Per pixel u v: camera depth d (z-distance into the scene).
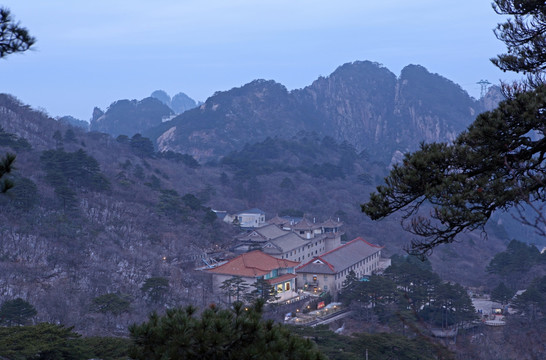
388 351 42.75
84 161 116.75
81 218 100.12
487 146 14.19
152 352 8.71
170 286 82.50
